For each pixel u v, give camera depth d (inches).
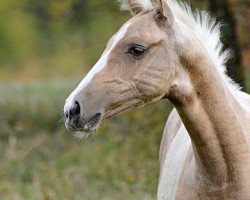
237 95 300.7
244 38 542.0
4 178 550.9
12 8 749.3
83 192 491.8
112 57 269.6
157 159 551.8
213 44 288.0
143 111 603.5
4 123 708.0
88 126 266.7
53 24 1473.9
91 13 735.1
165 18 271.7
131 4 280.4
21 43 1777.8
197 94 275.6
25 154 608.4
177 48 271.3
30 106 786.2
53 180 523.2
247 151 280.1
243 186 277.1
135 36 269.1
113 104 268.8
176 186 298.4
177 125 352.5
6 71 1669.5
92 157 584.4
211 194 280.1
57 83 1048.2
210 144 275.9
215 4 527.5
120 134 622.2
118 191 494.3
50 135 692.1
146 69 268.8
